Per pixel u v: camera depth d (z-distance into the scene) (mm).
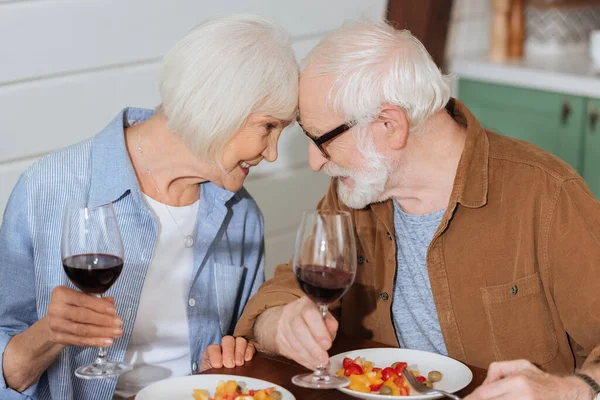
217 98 1570
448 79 1753
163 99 1634
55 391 1645
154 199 1747
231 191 1733
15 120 2410
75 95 2518
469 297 1703
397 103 1629
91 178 1704
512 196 1678
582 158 3322
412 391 1382
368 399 1376
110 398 1687
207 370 1533
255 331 1661
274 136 1681
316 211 1405
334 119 1659
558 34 3684
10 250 1664
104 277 1398
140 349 1746
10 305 1651
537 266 1668
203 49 1573
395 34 1690
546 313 1682
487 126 3631
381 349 1582
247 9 2859
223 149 1628
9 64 2359
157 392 1403
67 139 2533
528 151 1721
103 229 1395
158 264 1748
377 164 1670
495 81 3525
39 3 2377
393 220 1804
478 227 1691
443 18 3332
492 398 1275
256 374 1517
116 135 1721
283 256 3158
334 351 1608
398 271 1800
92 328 1416
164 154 1715
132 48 2611
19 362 1524
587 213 1611
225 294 1835
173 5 2674
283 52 1622
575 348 1705
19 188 1690
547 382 1310
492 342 1700
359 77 1626
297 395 1422
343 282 1396
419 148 1693
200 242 1774
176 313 1765
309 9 3031
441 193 1727
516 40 3648
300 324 1481
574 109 3297
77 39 2479
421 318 1782
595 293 1580
